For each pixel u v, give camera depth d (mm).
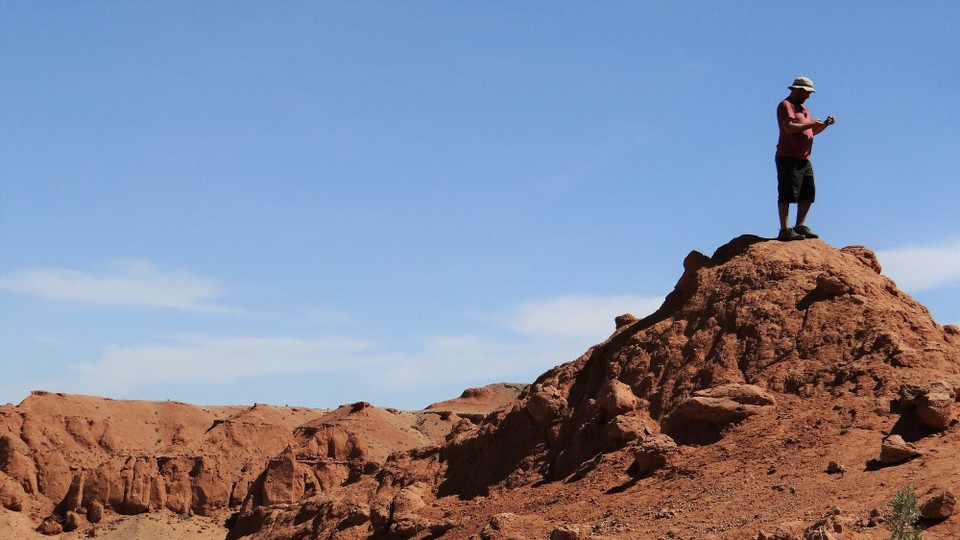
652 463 35719
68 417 124625
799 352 38281
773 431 35250
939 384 33750
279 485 90938
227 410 142375
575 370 43438
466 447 42875
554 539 31781
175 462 117938
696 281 42875
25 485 116000
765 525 29453
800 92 42469
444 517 39031
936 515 27609
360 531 40812
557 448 40375
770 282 40906
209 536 110812
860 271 41344
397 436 127750
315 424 129125
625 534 31562
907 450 31219
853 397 35500
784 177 42688
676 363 40250
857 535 27250
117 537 109500
